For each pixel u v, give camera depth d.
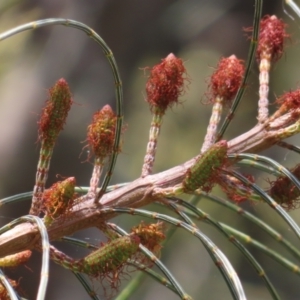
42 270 0.30
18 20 0.62
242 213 0.35
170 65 0.33
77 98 0.62
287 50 0.63
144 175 0.33
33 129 0.61
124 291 0.35
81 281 0.32
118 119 0.32
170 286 0.33
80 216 0.32
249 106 0.63
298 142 0.59
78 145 0.60
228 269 0.31
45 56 0.63
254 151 0.33
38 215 0.32
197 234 0.32
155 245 0.33
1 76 0.62
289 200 0.33
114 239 0.32
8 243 0.32
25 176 0.60
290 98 0.33
